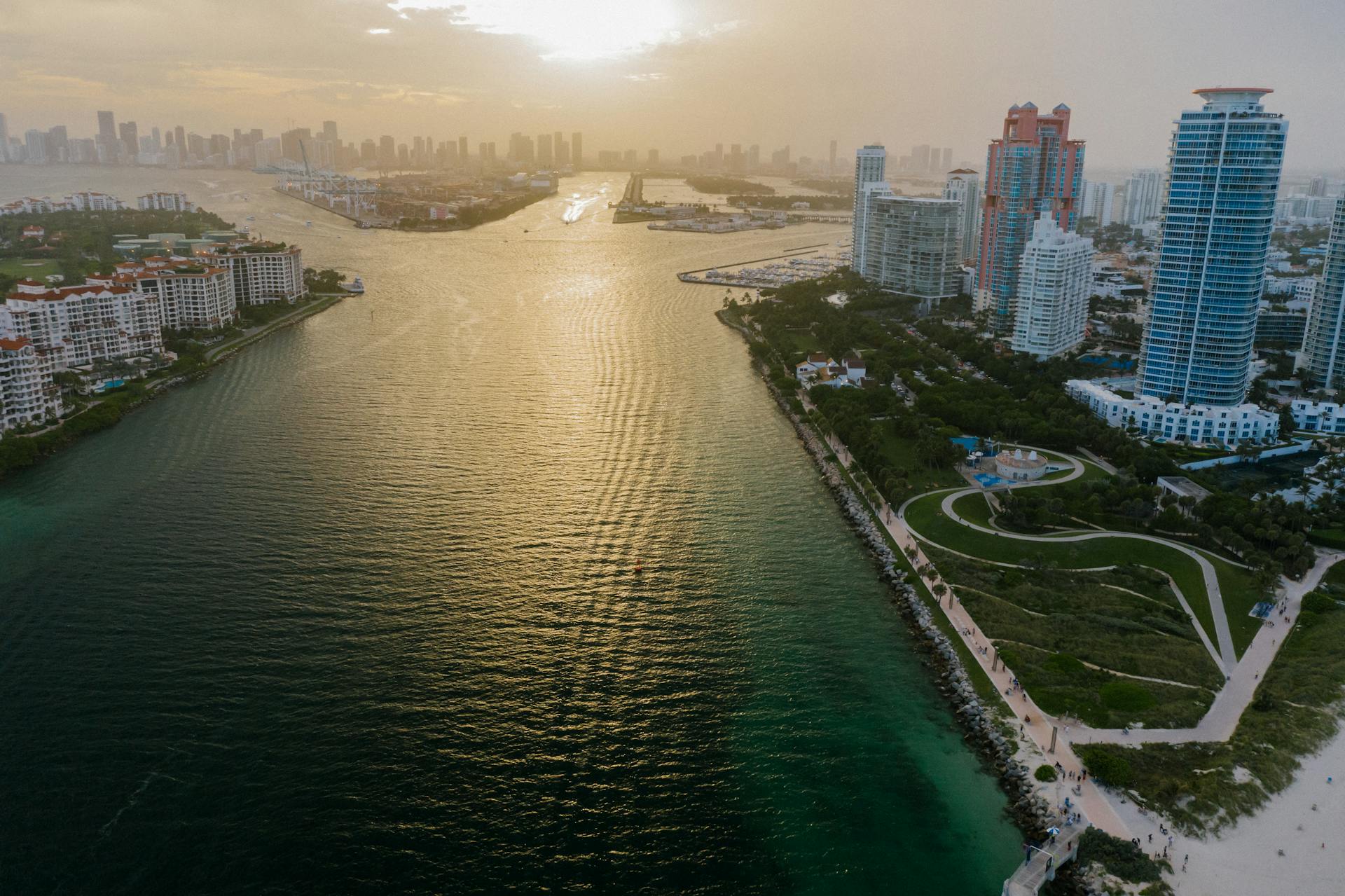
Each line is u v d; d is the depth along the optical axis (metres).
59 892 197.12
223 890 199.12
